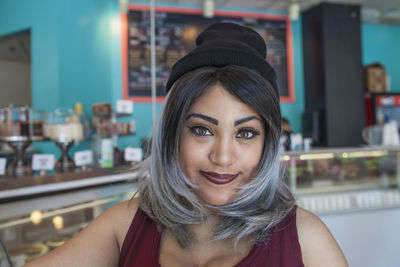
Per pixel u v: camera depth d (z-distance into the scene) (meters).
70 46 3.12
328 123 4.04
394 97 4.30
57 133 1.88
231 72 0.60
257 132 0.63
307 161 2.69
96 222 0.78
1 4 3.33
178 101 0.62
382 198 2.74
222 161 0.60
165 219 0.70
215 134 0.62
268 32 4.20
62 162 1.92
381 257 2.63
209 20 4.01
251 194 0.65
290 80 4.27
